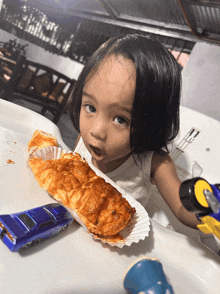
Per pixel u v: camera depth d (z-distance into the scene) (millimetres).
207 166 699
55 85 1682
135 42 535
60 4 2033
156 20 1276
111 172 706
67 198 391
